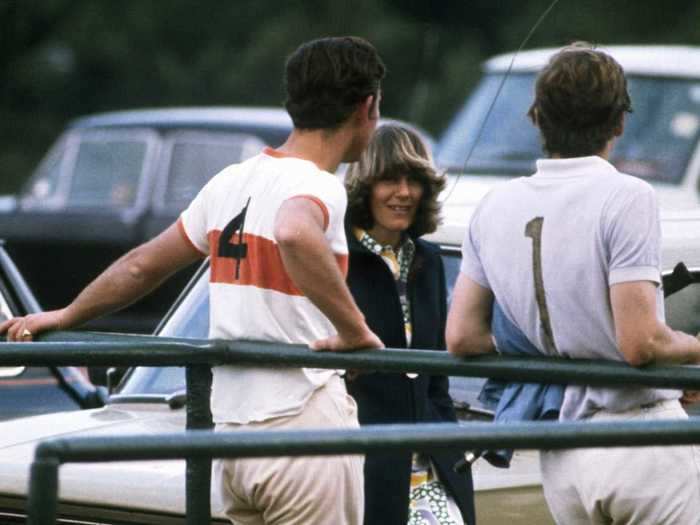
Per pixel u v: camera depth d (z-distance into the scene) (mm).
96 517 19141
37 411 25438
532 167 37844
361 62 16562
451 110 93312
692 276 20000
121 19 104938
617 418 16109
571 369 15758
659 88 40062
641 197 15578
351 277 18953
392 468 18562
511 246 16188
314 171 16344
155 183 49250
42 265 48812
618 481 15852
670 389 15477
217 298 16781
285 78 16797
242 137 49094
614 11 86812
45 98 104375
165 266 17328
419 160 19000
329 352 16156
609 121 16078
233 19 104125
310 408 16516
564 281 15836
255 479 16359
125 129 50969
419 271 19438
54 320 17797
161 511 18922
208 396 16734
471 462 18266
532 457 19844
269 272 16438
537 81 16344
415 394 19125
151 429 20781
